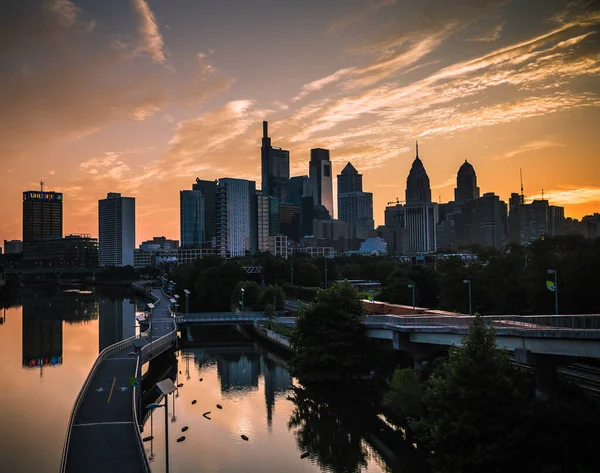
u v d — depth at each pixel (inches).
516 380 2598.4
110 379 3814.0
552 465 2445.9
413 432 3157.0
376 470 2778.1
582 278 4653.1
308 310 4443.9
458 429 2391.7
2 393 4362.7
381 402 3754.9
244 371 4975.4
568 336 2859.3
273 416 3627.0
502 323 3440.0
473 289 5984.3
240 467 2797.7
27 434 3393.2
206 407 3828.7
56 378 4909.0
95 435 2770.7
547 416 2519.7
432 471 2645.2
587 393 3063.5
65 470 2370.8
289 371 4471.0
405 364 4554.6
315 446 3093.0
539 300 5108.3
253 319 7052.2
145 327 6653.5
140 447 2516.0
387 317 4357.8
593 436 2504.9
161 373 4945.9
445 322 3907.5
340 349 4274.1
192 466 2805.1
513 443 2372.0
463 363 2517.2
